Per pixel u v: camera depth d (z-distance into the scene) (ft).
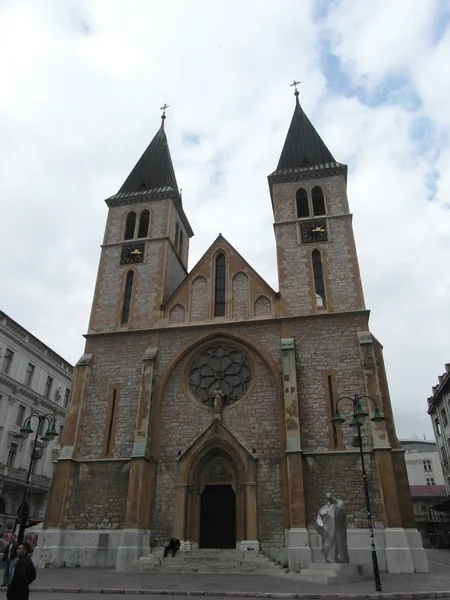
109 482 88.89
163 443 92.17
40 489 162.61
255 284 105.81
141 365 100.48
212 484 88.58
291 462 81.41
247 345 98.43
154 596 50.93
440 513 213.05
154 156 145.48
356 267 103.50
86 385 99.50
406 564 72.02
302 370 92.32
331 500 70.85
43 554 81.76
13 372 157.69
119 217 126.82
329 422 86.22
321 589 55.21
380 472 78.59
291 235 111.45
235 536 83.87
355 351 92.38
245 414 91.20
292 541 75.10
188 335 102.32
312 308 99.96
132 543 79.51
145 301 110.01
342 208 113.29
